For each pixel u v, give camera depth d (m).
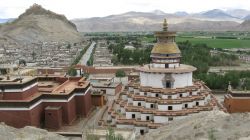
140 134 105.94
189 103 109.19
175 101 106.94
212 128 72.56
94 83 183.62
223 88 182.62
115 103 130.12
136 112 109.44
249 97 135.12
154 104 109.00
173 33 116.62
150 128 103.94
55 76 154.25
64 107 121.88
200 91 118.94
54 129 117.44
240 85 183.88
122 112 116.62
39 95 119.44
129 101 117.06
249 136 64.19
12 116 111.19
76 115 133.88
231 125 72.06
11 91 113.06
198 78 186.25
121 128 102.56
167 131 83.44
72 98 129.00
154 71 112.12
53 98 121.88
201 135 71.12
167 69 114.25
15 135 86.88
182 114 105.06
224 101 145.75
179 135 75.50
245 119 73.38
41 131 93.50
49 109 117.62
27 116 110.88
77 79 152.25
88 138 82.06
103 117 126.25
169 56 116.94
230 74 190.12
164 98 108.56
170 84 111.94
